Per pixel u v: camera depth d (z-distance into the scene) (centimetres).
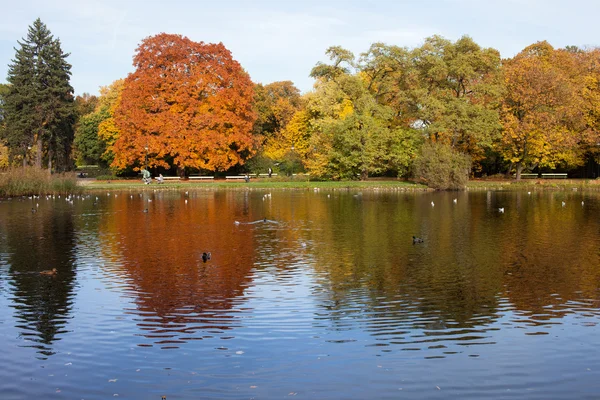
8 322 1491
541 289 1789
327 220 3450
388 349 1306
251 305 1628
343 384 1139
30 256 2317
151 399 1082
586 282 1869
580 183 6456
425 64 6825
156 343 1345
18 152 7625
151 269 2077
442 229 3047
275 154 8588
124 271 2044
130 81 7044
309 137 7831
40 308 1606
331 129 6862
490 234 2867
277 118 9188
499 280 1898
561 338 1370
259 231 3002
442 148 6391
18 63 7688
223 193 5862
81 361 1249
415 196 5388
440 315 1540
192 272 2027
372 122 6788
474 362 1238
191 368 1212
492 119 6550
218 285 1844
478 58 6694
